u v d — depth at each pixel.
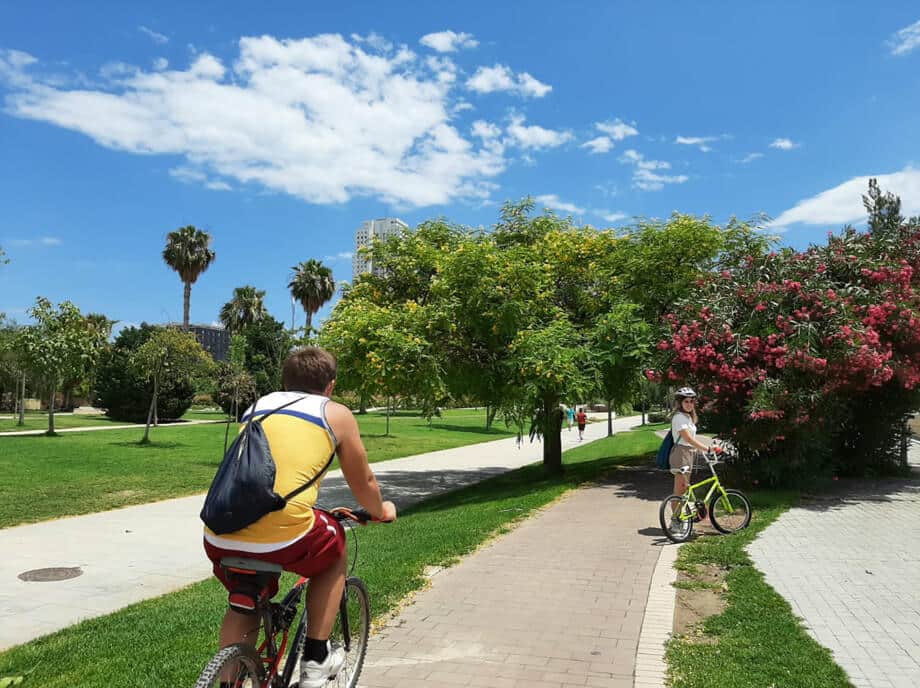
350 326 15.61
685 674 4.46
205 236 63.69
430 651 4.91
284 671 3.26
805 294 11.61
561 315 16.81
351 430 3.08
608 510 11.04
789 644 4.95
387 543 9.16
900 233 13.91
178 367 28.72
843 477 14.45
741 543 8.20
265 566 2.86
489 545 8.43
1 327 40.16
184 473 19.09
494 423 54.12
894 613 5.74
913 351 12.09
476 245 16.20
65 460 20.92
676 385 12.75
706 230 15.66
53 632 6.07
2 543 10.59
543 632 5.29
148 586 8.15
